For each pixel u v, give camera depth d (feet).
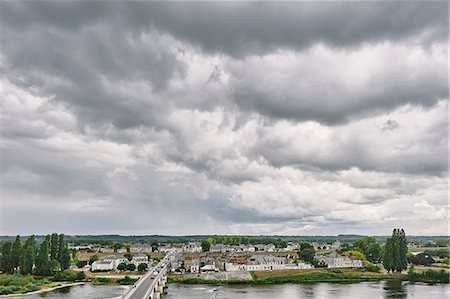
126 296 504.02
